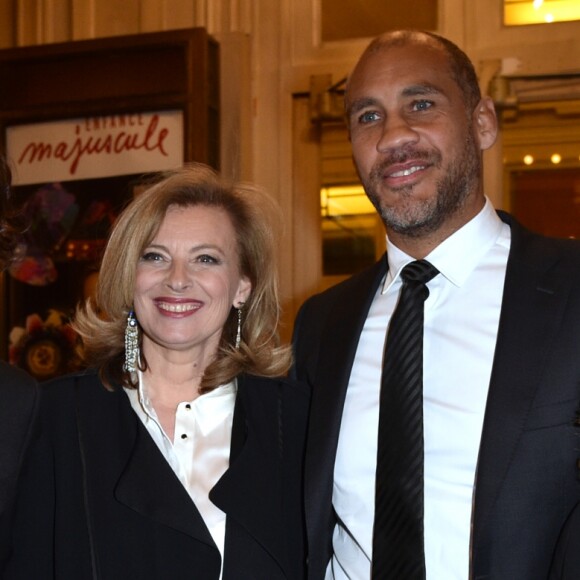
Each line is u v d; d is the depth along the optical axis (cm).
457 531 205
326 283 391
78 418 226
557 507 197
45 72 394
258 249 247
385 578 209
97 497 218
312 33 389
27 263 395
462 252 224
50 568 217
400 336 221
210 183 241
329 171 390
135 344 235
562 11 366
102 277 235
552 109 376
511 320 211
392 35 237
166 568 215
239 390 239
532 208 382
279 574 224
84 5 407
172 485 220
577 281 211
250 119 393
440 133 224
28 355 394
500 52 368
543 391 201
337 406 226
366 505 218
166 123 378
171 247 231
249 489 225
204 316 232
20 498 216
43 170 395
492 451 200
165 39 375
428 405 215
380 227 387
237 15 393
